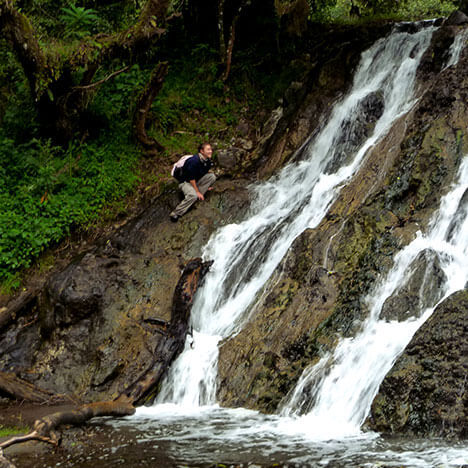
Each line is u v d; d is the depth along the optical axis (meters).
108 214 11.80
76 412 6.58
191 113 14.36
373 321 7.46
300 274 8.70
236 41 16.02
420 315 7.20
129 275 9.78
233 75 15.13
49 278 9.93
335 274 8.43
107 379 8.30
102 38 11.84
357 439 5.71
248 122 14.30
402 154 9.56
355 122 11.45
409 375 6.08
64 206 11.62
